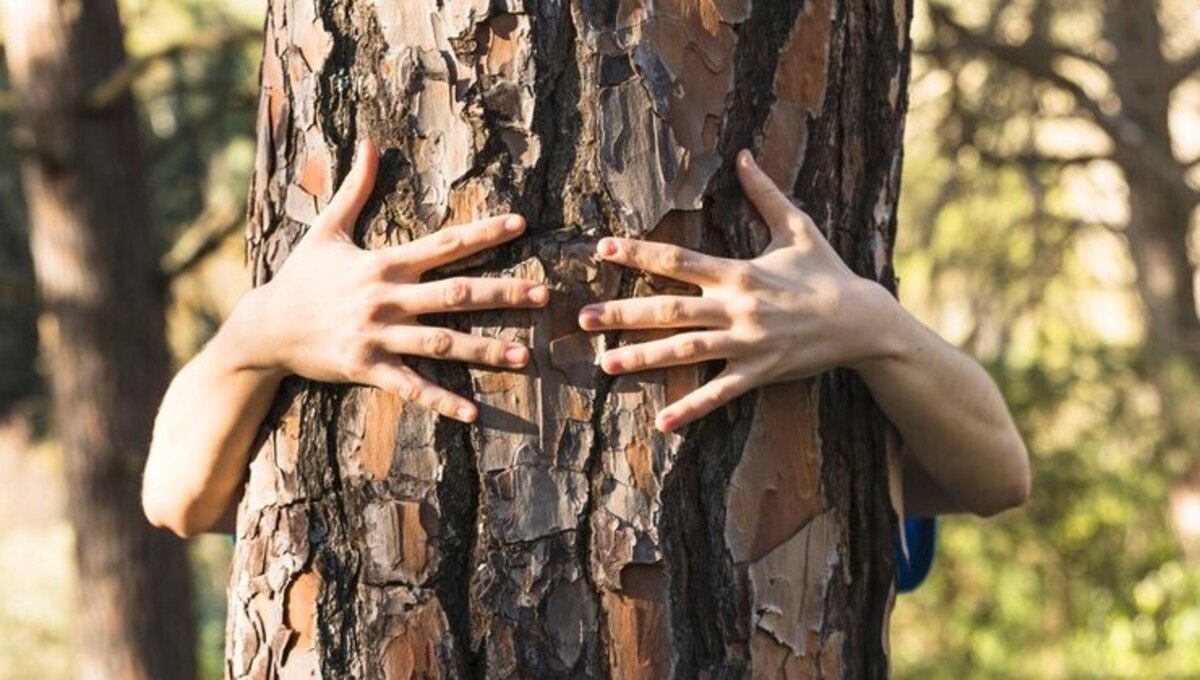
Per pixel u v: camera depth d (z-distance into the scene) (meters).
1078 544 9.73
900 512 2.21
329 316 1.86
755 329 1.85
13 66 6.80
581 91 1.87
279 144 2.01
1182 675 9.48
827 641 1.98
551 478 1.85
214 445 2.00
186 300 9.07
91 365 6.72
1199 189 8.27
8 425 12.45
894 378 2.00
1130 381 9.45
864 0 2.06
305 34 1.97
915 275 9.60
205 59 8.74
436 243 1.84
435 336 1.83
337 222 1.90
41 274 6.82
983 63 8.05
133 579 6.77
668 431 1.85
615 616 1.85
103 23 6.77
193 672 6.91
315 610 1.91
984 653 9.98
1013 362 9.70
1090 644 9.72
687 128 1.88
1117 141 7.98
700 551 1.89
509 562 1.85
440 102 1.88
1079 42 9.06
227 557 12.07
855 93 2.04
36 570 12.82
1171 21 9.55
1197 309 11.05
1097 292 10.05
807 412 1.97
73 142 6.70
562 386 1.85
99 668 6.77
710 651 1.89
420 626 1.87
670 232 1.87
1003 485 2.26
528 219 1.86
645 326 1.84
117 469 6.73
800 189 1.97
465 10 1.88
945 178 8.63
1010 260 8.90
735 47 1.92
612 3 1.88
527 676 1.85
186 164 9.34
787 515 1.95
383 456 1.89
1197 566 9.86
